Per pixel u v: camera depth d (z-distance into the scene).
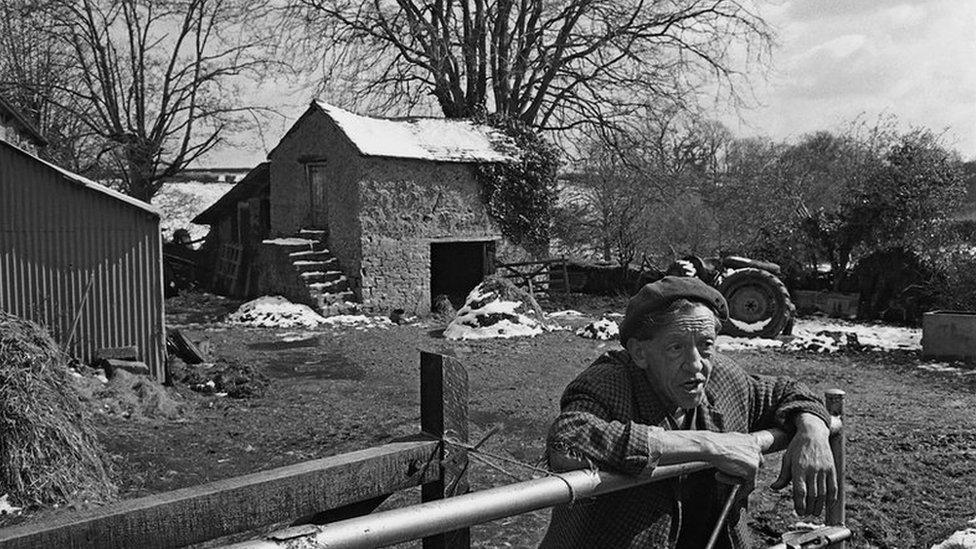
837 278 22.34
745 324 17.56
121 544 1.77
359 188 22.73
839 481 2.49
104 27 28.19
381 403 11.88
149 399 10.60
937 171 21.42
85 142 29.48
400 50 28.91
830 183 25.62
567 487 1.94
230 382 12.46
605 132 28.97
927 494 7.25
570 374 14.01
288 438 9.66
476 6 28.95
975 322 14.71
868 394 12.07
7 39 27.77
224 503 1.90
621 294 27.22
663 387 2.30
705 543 2.43
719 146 34.94
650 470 2.02
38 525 1.69
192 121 29.77
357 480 2.09
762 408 2.49
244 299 27.84
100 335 11.70
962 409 11.02
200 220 31.03
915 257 20.80
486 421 10.56
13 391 6.59
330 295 22.59
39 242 11.39
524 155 25.45
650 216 27.92
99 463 7.01
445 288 26.34
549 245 27.34
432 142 24.48
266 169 27.66
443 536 2.08
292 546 1.64
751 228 26.52
